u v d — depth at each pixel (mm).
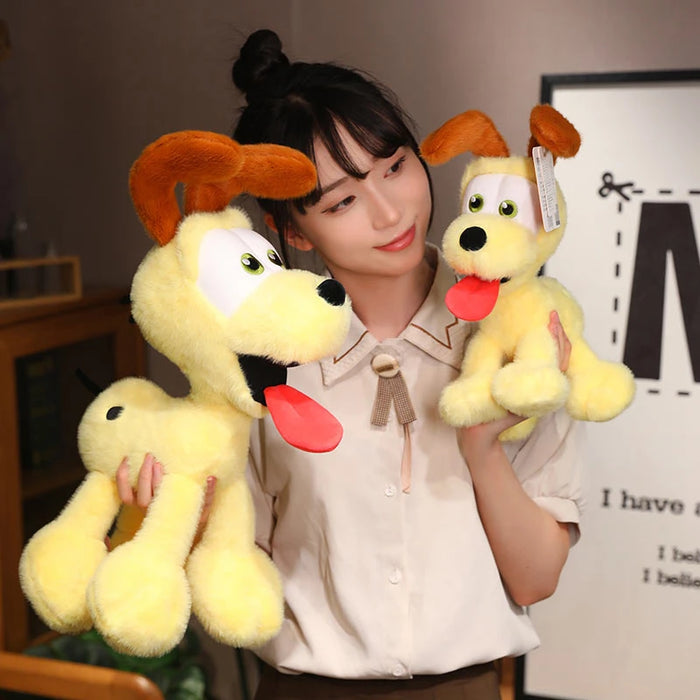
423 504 1163
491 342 1022
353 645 1165
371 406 1179
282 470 1189
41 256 1831
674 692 1624
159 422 887
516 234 935
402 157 1072
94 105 1858
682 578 1598
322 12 1642
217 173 828
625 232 1541
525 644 1205
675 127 1496
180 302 845
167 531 854
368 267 1094
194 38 1759
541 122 934
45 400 1688
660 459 1582
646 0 1487
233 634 883
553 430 1191
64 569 872
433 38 1589
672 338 1550
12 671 1392
